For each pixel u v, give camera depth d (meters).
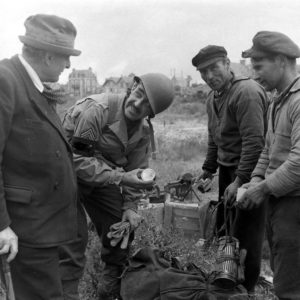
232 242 3.71
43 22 2.62
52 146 2.68
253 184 3.39
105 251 3.98
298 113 2.92
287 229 3.04
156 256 3.82
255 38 3.16
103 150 3.66
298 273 3.06
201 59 4.03
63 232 2.85
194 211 5.67
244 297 3.43
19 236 2.67
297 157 2.87
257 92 3.95
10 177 2.62
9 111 2.49
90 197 3.89
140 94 3.41
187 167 11.73
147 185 3.52
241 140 4.22
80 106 3.63
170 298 3.43
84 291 4.13
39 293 2.80
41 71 2.70
